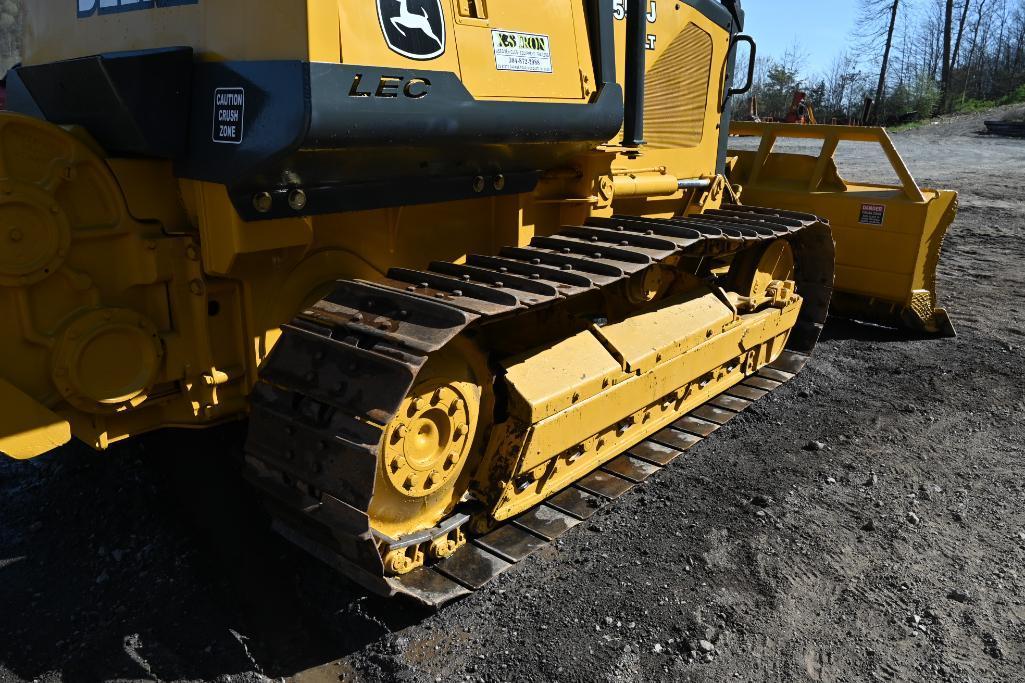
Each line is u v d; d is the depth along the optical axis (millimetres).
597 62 3396
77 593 2994
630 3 3891
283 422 2662
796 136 6875
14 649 2699
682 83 4672
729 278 4980
